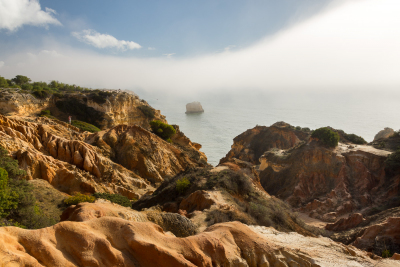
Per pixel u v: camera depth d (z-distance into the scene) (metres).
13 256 5.43
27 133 37.44
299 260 9.75
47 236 6.47
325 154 53.72
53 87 137.38
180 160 57.69
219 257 8.32
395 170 45.50
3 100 64.69
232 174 28.70
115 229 7.61
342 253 12.30
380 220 30.98
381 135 97.00
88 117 81.88
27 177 29.34
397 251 23.19
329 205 45.03
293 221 25.02
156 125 75.44
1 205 17.00
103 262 6.50
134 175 44.78
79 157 38.28
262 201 26.50
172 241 7.80
